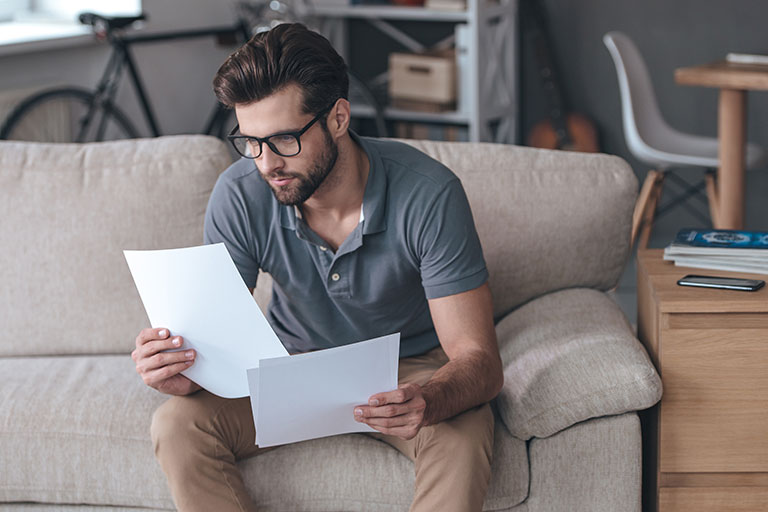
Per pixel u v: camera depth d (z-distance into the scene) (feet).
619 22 13.76
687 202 13.84
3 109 11.48
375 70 15.64
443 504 4.86
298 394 4.62
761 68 10.02
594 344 5.54
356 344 4.57
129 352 6.80
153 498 5.60
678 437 5.56
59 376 6.23
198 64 14.08
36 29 12.36
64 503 5.75
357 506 5.41
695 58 13.47
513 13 13.99
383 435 5.50
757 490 5.58
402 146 5.49
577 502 5.44
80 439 5.65
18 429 5.70
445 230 5.18
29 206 6.77
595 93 14.15
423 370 5.59
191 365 5.03
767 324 5.39
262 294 6.62
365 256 5.32
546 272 6.59
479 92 13.57
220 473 5.14
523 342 5.91
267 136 4.69
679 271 5.95
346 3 14.62
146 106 12.48
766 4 13.00
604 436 5.36
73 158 6.89
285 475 5.43
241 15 14.44
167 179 6.76
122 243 6.71
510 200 6.56
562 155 6.75
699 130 13.64
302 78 4.65
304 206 5.29
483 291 5.29
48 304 6.74
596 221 6.57
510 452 5.37
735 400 5.48
